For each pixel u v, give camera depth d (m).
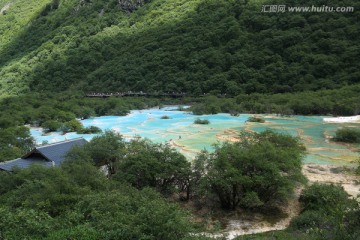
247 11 144.50
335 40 116.50
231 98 102.56
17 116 74.38
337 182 33.94
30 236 14.74
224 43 136.75
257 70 116.62
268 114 83.75
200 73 122.62
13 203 20.75
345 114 79.44
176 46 140.88
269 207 28.42
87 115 83.62
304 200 28.27
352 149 47.56
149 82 126.31
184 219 16.17
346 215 13.15
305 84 104.50
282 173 29.06
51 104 90.88
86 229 15.26
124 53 148.62
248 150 29.23
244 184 26.27
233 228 25.08
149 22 169.00
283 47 123.12
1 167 28.94
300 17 130.12
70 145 33.56
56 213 19.30
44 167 26.08
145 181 28.39
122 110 88.75
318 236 15.88
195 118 78.19
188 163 29.88
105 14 185.38
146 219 15.59
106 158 32.06
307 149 47.47
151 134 59.47
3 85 144.12
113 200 19.00
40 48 165.12
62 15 195.62
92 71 146.12
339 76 104.62
